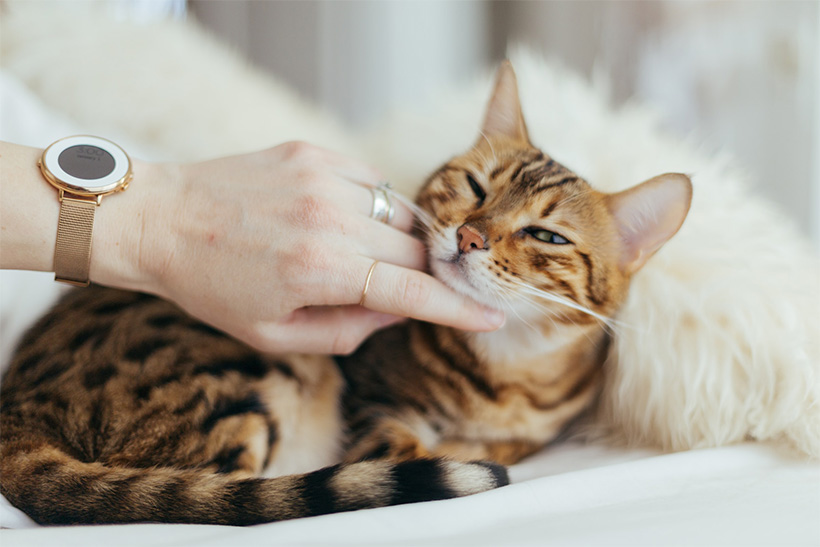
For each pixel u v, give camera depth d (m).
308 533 0.40
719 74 1.08
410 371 0.59
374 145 0.72
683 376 0.53
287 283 0.47
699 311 0.54
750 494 0.44
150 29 0.74
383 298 0.48
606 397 0.58
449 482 0.46
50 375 0.51
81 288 0.58
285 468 0.54
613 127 0.67
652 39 1.15
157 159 0.67
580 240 0.54
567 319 0.55
